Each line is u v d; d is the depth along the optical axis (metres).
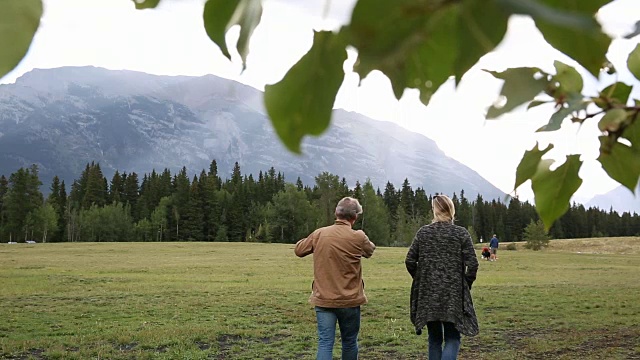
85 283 17.56
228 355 7.66
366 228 78.50
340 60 0.32
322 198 82.44
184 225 88.19
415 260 5.11
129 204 95.62
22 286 16.44
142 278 19.72
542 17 0.24
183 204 88.94
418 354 7.73
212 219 89.19
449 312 4.86
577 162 0.56
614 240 67.88
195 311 11.27
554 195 0.58
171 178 105.69
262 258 34.91
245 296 13.74
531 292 14.88
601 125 0.49
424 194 102.75
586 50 0.33
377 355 7.70
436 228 5.08
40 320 10.15
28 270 23.66
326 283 4.97
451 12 0.27
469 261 4.91
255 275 21.66
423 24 0.27
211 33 0.35
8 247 49.06
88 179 99.31
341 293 4.94
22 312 11.10
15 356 7.55
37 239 84.19
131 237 87.75
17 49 0.31
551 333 9.07
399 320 10.26
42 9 0.32
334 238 5.01
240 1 0.34
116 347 8.03
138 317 10.52
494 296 13.90
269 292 14.73
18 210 83.38
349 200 5.20
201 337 8.59
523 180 0.58
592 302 12.69
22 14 0.32
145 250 45.12
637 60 0.50
